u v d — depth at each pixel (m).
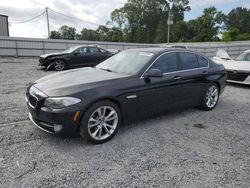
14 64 14.70
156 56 4.40
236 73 8.37
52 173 2.79
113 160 3.14
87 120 3.42
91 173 2.83
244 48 33.34
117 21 78.94
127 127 4.30
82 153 3.29
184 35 68.31
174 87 4.56
